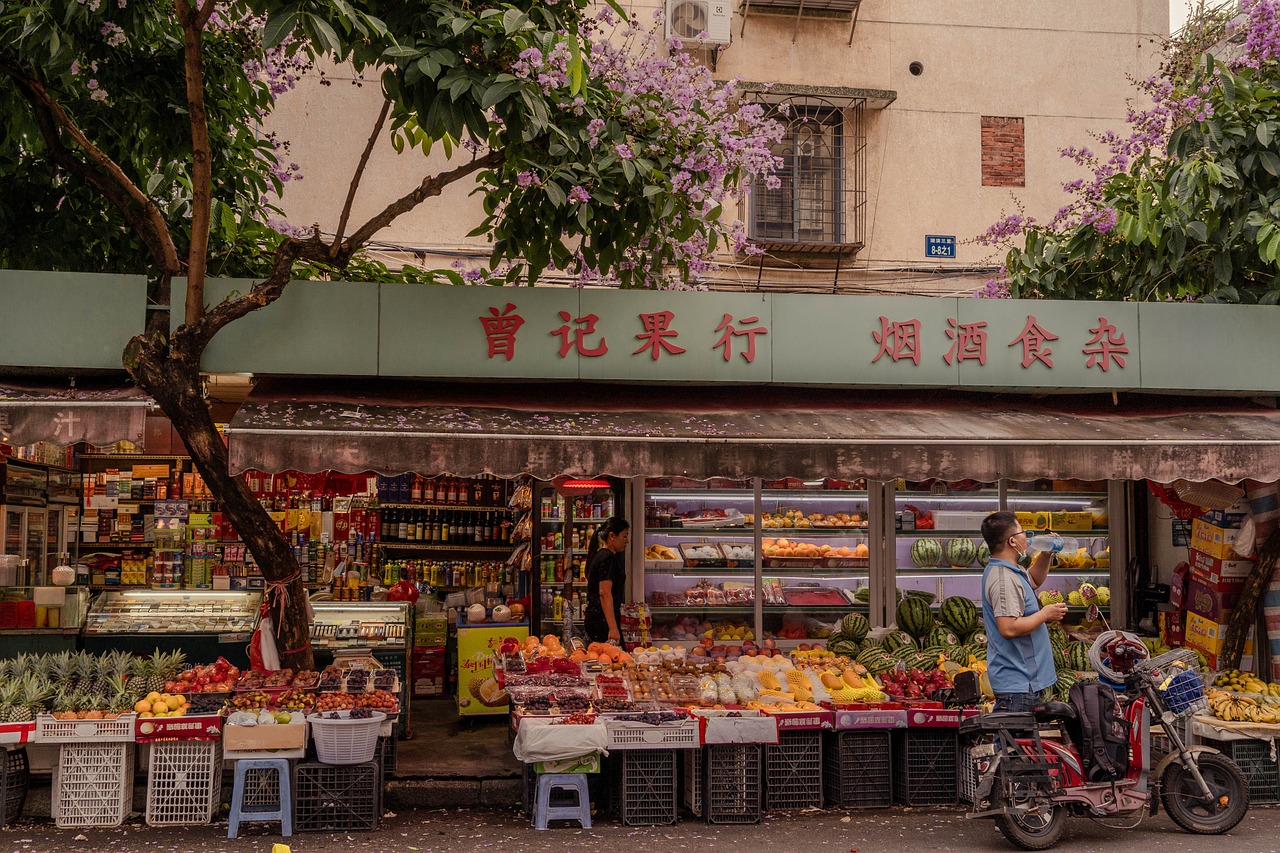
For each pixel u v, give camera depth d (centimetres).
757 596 1086
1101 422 854
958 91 1392
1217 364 900
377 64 717
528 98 689
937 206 1374
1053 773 672
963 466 771
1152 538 1166
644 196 799
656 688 781
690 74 866
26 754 739
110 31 731
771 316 852
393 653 978
